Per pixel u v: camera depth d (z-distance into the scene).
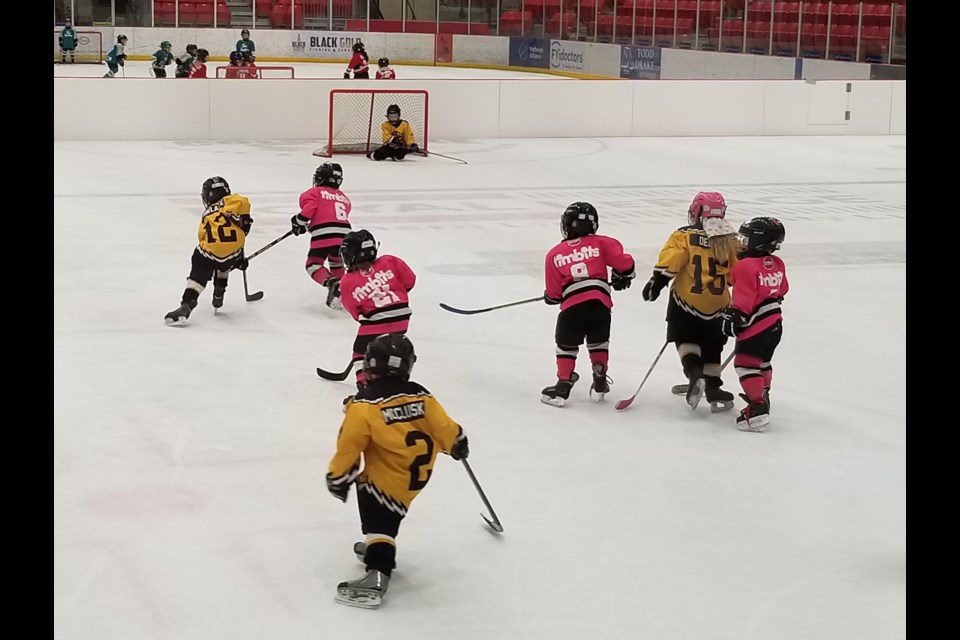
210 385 7.70
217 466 6.26
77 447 6.46
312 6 43.06
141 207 14.70
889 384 8.16
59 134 21.23
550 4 41.47
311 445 6.63
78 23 40.59
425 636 4.50
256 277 11.08
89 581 4.87
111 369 7.98
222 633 4.47
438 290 10.67
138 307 9.76
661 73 36.72
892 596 4.92
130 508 5.65
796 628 4.63
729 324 6.85
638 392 7.53
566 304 7.37
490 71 42.59
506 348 8.87
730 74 34.44
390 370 4.73
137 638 4.41
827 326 9.81
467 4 43.81
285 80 22.27
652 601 4.85
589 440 6.87
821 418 7.39
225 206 9.21
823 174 19.69
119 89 21.42
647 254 12.72
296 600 4.77
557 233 13.77
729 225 7.20
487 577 5.04
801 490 6.16
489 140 23.64
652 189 17.61
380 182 17.72
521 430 7.02
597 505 5.89
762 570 5.18
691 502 5.96
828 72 31.14
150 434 6.72
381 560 4.73
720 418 7.34
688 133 24.97
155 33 41.47
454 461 6.46
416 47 44.06
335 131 22.41
